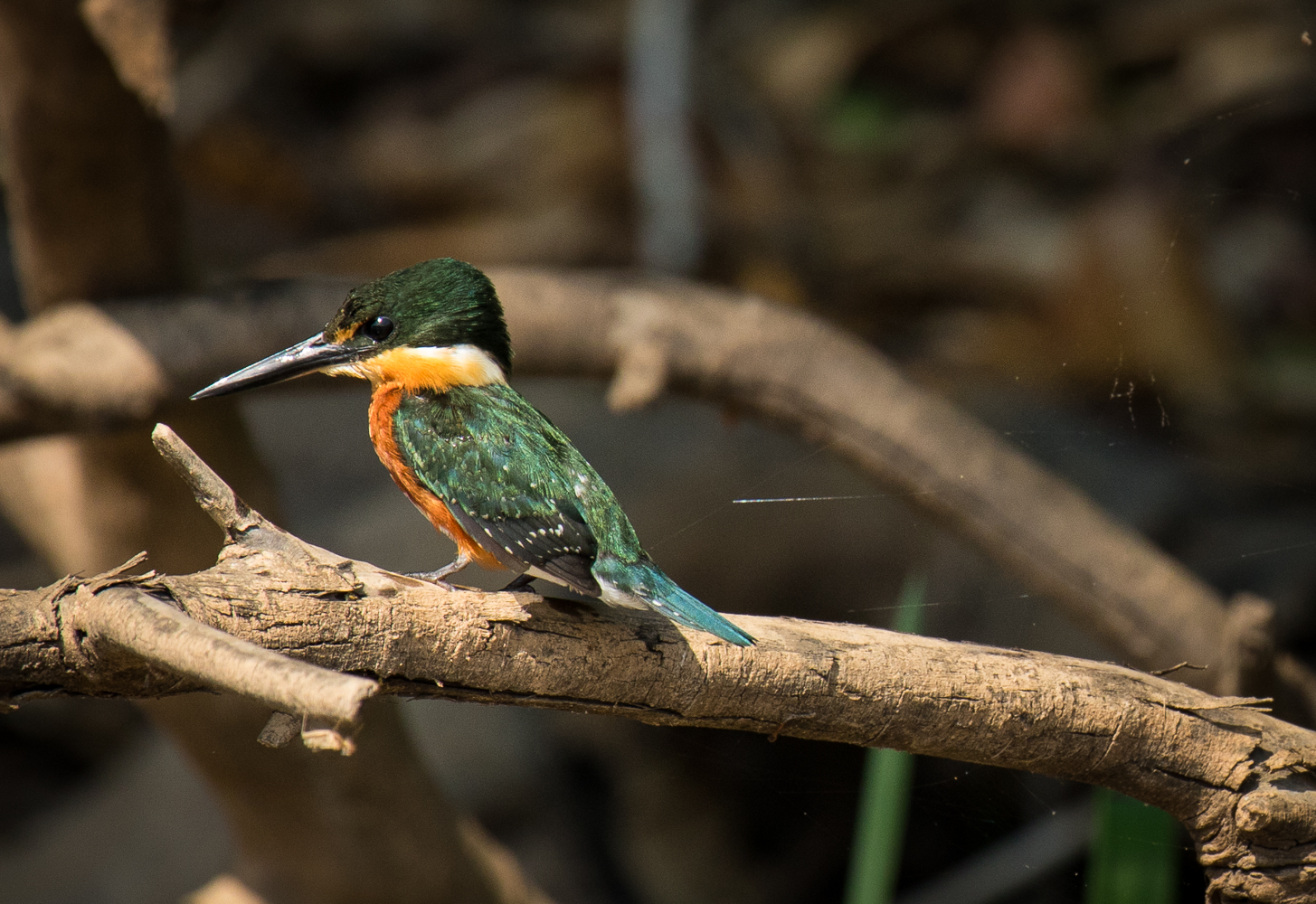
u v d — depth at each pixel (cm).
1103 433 1420
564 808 1211
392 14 2009
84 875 1120
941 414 980
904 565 1206
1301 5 1605
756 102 1852
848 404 961
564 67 1912
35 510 914
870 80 1892
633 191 1680
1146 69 1784
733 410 974
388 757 881
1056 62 1805
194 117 1869
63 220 791
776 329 955
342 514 1316
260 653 359
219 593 427
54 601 407
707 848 1212
